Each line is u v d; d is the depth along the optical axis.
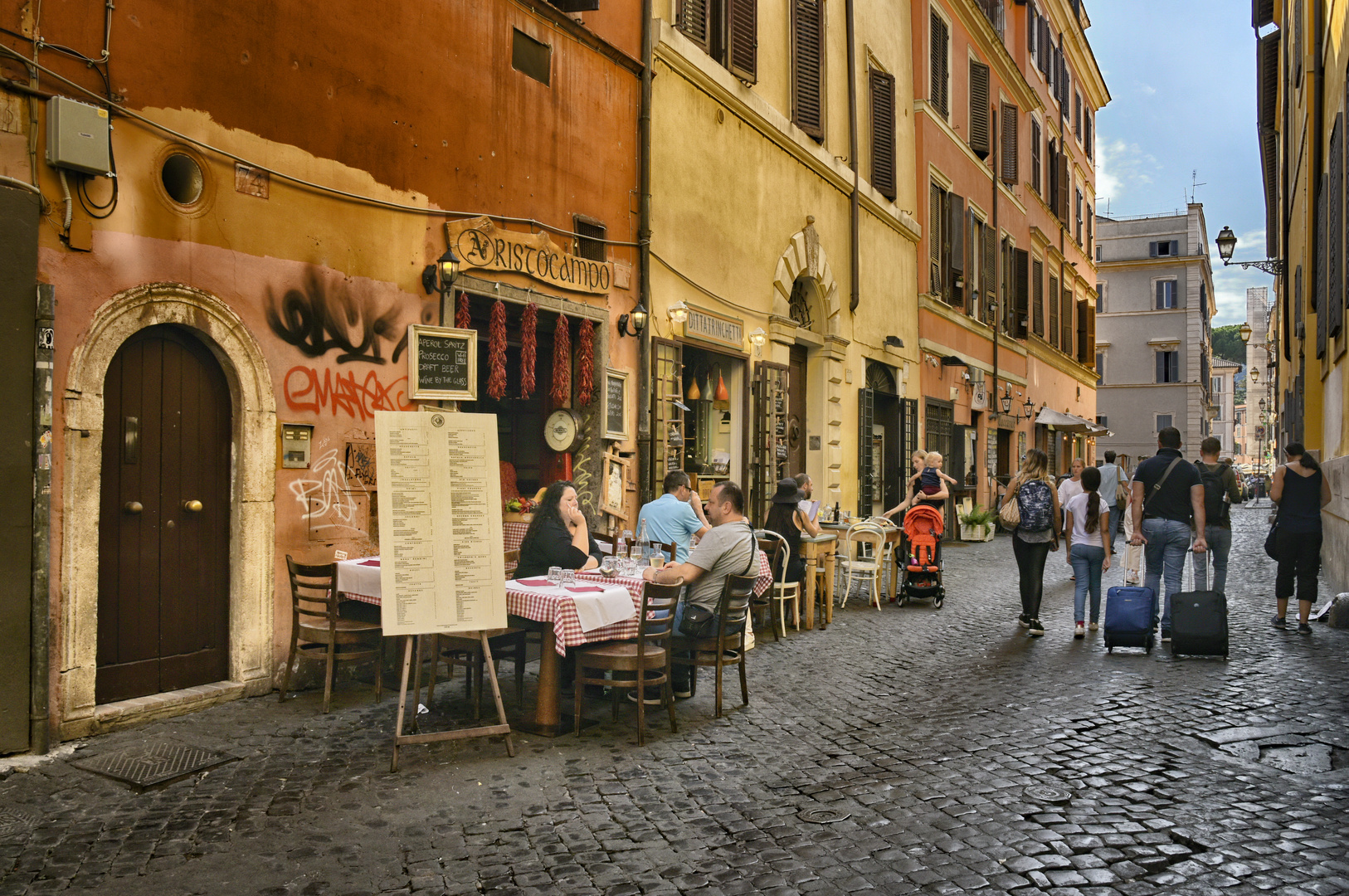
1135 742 5.43
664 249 10.44
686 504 7.65
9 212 4.68
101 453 5.32
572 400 9.23
